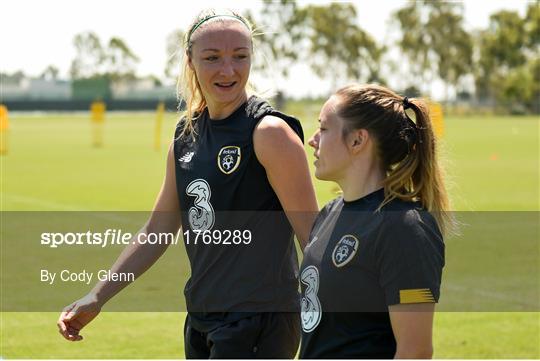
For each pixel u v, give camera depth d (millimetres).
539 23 177000
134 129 91812
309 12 174250
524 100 173500
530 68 174125
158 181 37969
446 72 176375
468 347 12117
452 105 182250
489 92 186375
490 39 180375
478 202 29656
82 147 63125
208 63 7012
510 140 71875
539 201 30031
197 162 7258
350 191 5824
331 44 176000
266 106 7148
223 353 7062
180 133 7570
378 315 5535
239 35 7031
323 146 5863
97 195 32219
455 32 172250
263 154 7000
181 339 12602
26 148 62031
